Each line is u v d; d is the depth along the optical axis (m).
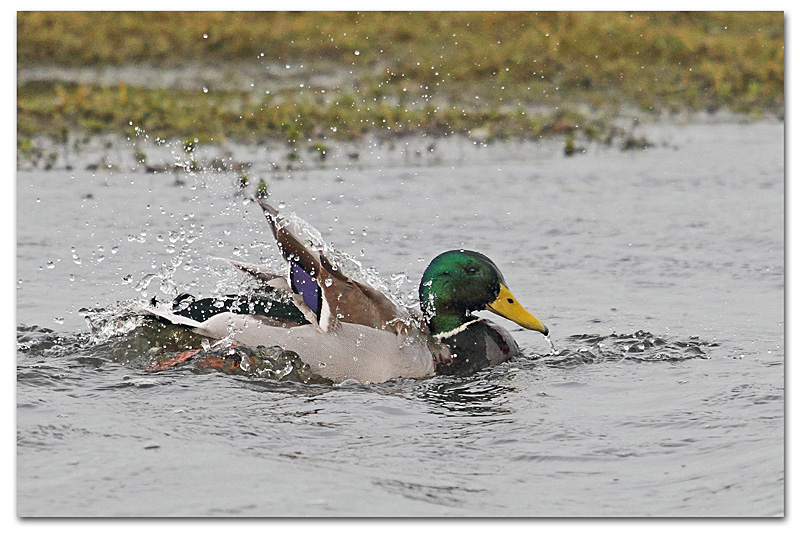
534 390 9.51
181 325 10.05
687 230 15.56
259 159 19.86
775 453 7.66
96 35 30.47
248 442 7.94
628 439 8.07
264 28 32.31
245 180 17.50
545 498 6.97
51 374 9.41
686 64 30.56
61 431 8.03
